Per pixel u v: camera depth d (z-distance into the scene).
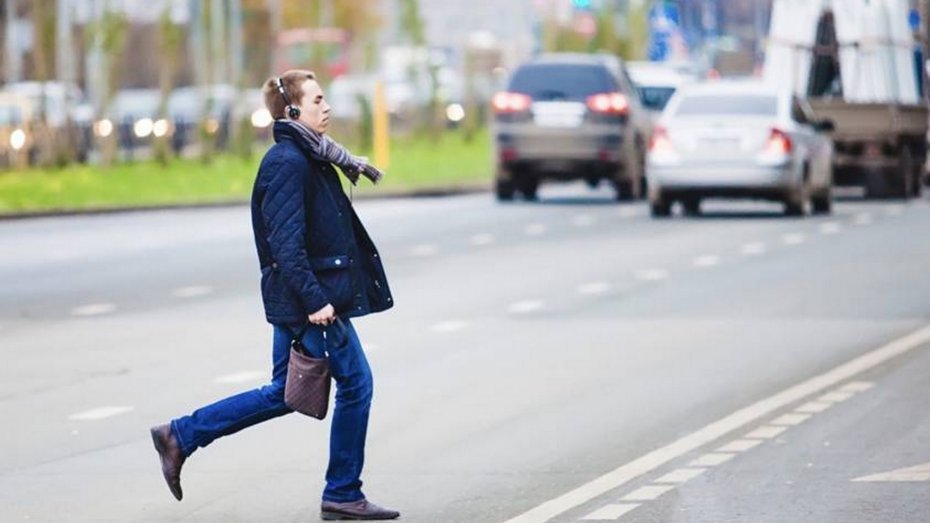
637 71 84.12
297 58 118.31
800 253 50.09
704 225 60.44
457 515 20.08
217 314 38.78
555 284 43.25
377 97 93.69
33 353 33.41
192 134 108.88
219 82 113.38
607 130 72.94
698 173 62.38
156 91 132.75
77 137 94.12
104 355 32.97
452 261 49.00
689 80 83.88
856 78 75.94
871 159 72.31
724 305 38.88
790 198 62.50
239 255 52.19
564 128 73.06
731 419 25.69
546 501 20.64
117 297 42.22
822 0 76.12
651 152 63.31
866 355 31.55
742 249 51.56
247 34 126.12
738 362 31.00
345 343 19.80
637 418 25.89
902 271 45.19
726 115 62.75
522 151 73.38
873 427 24.89
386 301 20.12
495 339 34.22
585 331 35.16
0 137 91.12
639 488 21.27
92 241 57.25
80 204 70.25
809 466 22.34
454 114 137.50
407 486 21.61
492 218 64.75
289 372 19.53
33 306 40.69
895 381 28.78
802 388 28.25
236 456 23.64
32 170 89.06
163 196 74.44
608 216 65.19
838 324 35.66
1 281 46.06
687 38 170.75
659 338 34.09
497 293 41.50
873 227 58.75
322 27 117.50
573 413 26.34
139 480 22.31
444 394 28.12
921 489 20.97
